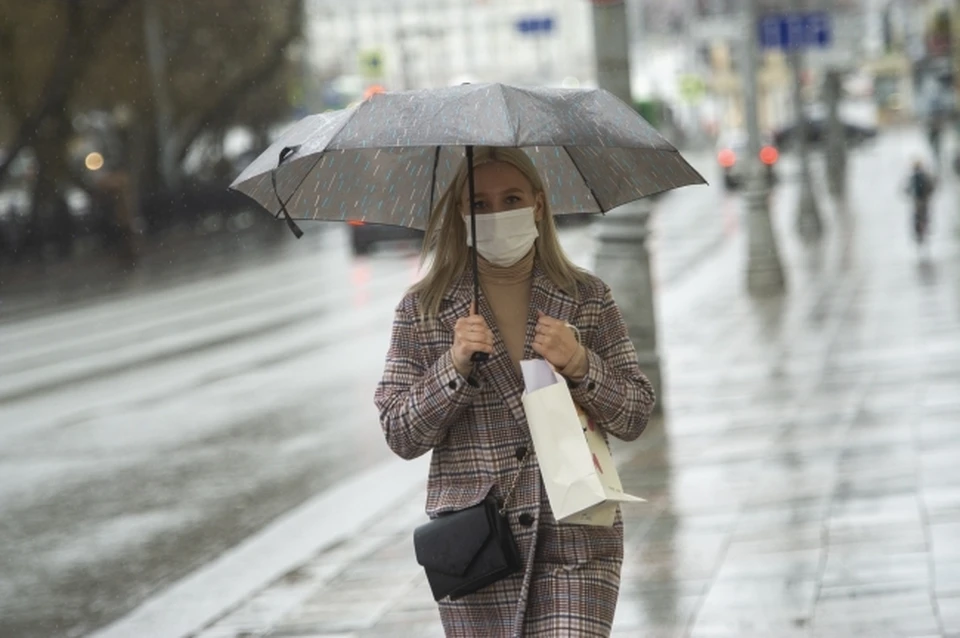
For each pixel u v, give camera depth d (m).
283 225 146.00
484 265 11.82
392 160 12.39
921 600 17.83
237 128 150.00
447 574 11.18
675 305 62.00
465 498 11.43
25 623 22.80
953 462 25.78
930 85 160.38
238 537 27.34
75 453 37.34
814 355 43.16
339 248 125.38
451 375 11.20
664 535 22.55
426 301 11.75
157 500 31.22
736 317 55.38
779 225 106.25
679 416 34.28
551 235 11.88
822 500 23.78
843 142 137.50
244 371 50.81
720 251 90.06
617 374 11.77
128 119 123.88
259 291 88.00
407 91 11.10
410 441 11.36
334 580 22.94
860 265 72.19
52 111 111.44
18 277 104.75
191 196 133.38
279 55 139.50
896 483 24.45
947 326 46.66
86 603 23.72
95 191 113.88
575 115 10.84
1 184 108.94
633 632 17.75
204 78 134.50
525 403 11.12
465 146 11.43
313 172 12.11
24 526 29.56
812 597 18.47
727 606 18.47
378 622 20.03
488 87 10.80
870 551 20.33
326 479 32.03
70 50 111.12
